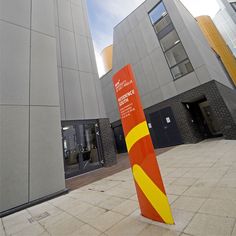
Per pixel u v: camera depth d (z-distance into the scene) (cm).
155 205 220
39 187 420
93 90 880
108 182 495
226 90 1071
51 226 263
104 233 212
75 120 760
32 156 430
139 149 242
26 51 503
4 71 443
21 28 514
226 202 229
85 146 783
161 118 1130
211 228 179
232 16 2052
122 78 272
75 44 894
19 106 442
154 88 1179
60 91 746
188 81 992
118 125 1523
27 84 475
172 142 1063
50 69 542
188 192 294
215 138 992
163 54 1139
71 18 940
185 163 529
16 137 416
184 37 1023
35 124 458
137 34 1313
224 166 407
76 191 462
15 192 383
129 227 215
